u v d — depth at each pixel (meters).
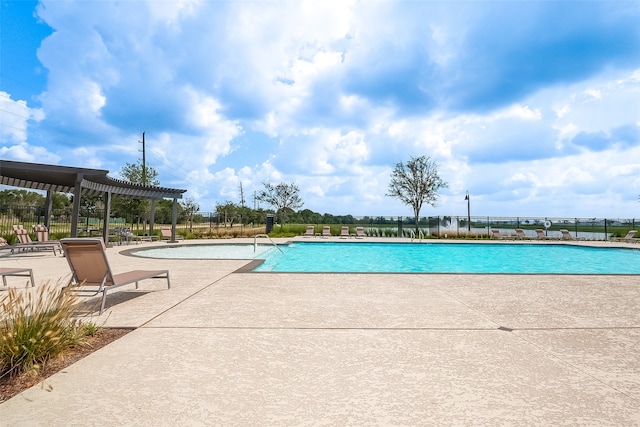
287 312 4.22
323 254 16.64
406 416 1.90
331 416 1.89
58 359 2.71
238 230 26.05
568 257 16.23
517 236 25.03
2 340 2.52
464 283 6.32
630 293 5.50
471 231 28.05
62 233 16.91
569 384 2.32
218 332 3.42
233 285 6.05
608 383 2.34
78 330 3.11
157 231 24.59
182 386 2.25
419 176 32.09
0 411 1.94
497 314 4.18
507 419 1.87
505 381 2.36
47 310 3.06
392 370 2.53
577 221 27.83
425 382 2.34
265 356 2.79
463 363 2.67
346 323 3.76
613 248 17.72
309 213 39.06
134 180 29.56
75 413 1.91
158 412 1.92
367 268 12.69
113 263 9.28
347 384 2.30
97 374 2.43
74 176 13.41
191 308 4.41
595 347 3.06
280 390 2.20
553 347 3.05
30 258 10.84
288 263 13.57
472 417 1.89
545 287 5.96
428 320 3.91
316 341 3.17
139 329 3.52
